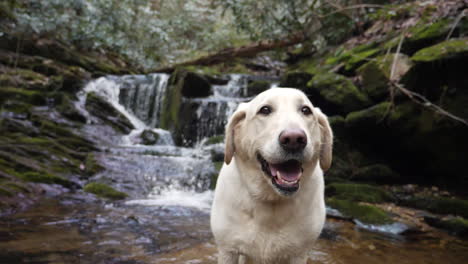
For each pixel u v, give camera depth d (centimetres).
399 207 595
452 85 608
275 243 234
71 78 1173
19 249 321
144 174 696
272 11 1216
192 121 1053
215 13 1686
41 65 1158
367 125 714
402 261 354
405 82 659
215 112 1035
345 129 758
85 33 1238
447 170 675
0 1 1198
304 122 222
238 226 237
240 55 1353
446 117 612
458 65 591
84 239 366
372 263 346
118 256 327
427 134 648
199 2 1608
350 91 747
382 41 843
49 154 679
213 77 1206
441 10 746
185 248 361
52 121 881
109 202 546
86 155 729
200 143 1035
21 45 1195
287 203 230
